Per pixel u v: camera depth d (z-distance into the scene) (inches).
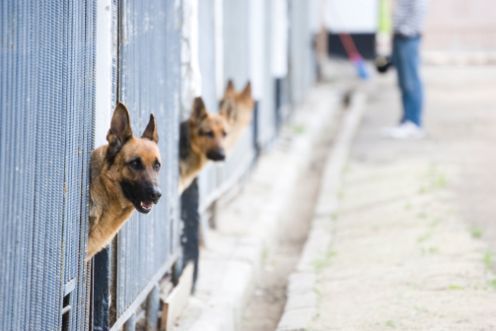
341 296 370.0
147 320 321.4
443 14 1546.5
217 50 483.5
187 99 381.4
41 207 206.5
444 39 1551.4
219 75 491.8
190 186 375.6
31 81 197.2
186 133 376.2
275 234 520.4
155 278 318.3
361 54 1396.4
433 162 678.5
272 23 730.2
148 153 247.3
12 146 188.5
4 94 183.6
